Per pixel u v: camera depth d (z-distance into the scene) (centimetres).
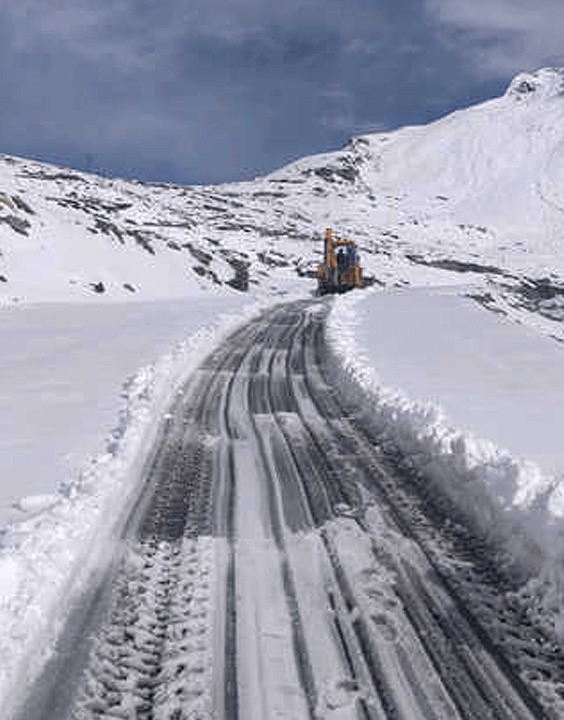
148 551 584
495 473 662
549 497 568
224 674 412
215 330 2158
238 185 19350
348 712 382
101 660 425
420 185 19525
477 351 1838
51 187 6638
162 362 1466
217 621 471
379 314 2770
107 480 727
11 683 391
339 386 1377
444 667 428
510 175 18950
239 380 1434
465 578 547
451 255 10262
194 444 933
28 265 3453
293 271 6431
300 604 497
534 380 1423
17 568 512
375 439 988
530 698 402
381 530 642
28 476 761
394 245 10694
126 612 481
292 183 18962
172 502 705
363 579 538
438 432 821
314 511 689
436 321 2552
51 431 953
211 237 6631
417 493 754
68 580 518
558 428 980
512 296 6231
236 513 678
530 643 458
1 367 1479
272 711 381
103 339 1919
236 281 4956
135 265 4159
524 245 13238
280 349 1911
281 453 902
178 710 381
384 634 461
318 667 421
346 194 17625
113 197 7106
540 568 532
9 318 2452
